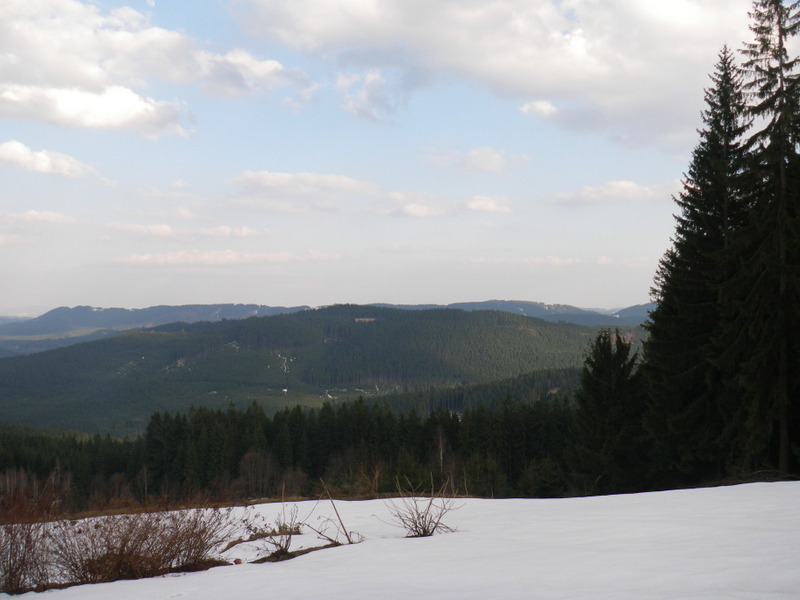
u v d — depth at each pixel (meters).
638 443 24.14
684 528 5.23
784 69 16.39
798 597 2.66
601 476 24.83
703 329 20.56
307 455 70.25
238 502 10.29
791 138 16.42
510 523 6.80
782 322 15.93
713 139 21.94
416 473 15.48
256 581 4.51
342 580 4.16
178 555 5.81
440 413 69.12
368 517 8.20
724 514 6.02
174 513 6.27
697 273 21.38
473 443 62.00
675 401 20.69
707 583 3.07
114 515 6.14
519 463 61.56
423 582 3.80
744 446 16.81
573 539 5.17
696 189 22.17
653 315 22.20
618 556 4.12
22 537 5.48
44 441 88.19
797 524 4.97
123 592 4.60
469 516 7.80
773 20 16.53
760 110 16.53
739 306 16.33
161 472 67.50
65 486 7.20
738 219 21.16
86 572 5.60
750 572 3.24
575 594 3.06
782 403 16.02
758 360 15.97
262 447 67.94
